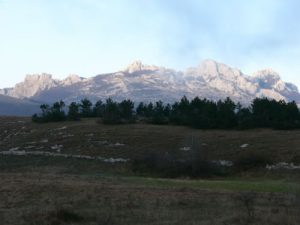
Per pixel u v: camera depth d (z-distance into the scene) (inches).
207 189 1638.8
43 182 1620.3
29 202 1168.2
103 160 2947.8
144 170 2593.5
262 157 2509.8
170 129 3782.0
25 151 3400.6
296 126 3597.4
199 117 3870.6
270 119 3784.5
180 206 1140.5
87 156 3088.1
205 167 2459.4
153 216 960.9
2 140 4015.8
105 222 873.5
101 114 5027.1
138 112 5004.9
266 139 3036.4
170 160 2588.6
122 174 2551.7
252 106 4062.5
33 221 868.0
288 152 2588.6
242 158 2529.5
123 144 3294.8
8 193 1322.6
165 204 1166.3
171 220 913.5
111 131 3747.5
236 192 1519.4
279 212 990.4
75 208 1061.8
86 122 4434.1
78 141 3506.4
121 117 4488.2
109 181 1870.1
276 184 1854.1
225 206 1136.8
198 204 1179.3
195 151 2596.0
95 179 1950.1
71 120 4662.9
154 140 3324.3
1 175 1950.1
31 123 4667.8
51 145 3499.0
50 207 1064.8
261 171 2395.4
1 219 906.1
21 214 956.0
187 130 3703.3
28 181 1638.8
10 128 4436.5
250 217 900.6
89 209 1050.7
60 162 2962.6
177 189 1576.0
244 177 2356.1
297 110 3811.5
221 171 2480.3
